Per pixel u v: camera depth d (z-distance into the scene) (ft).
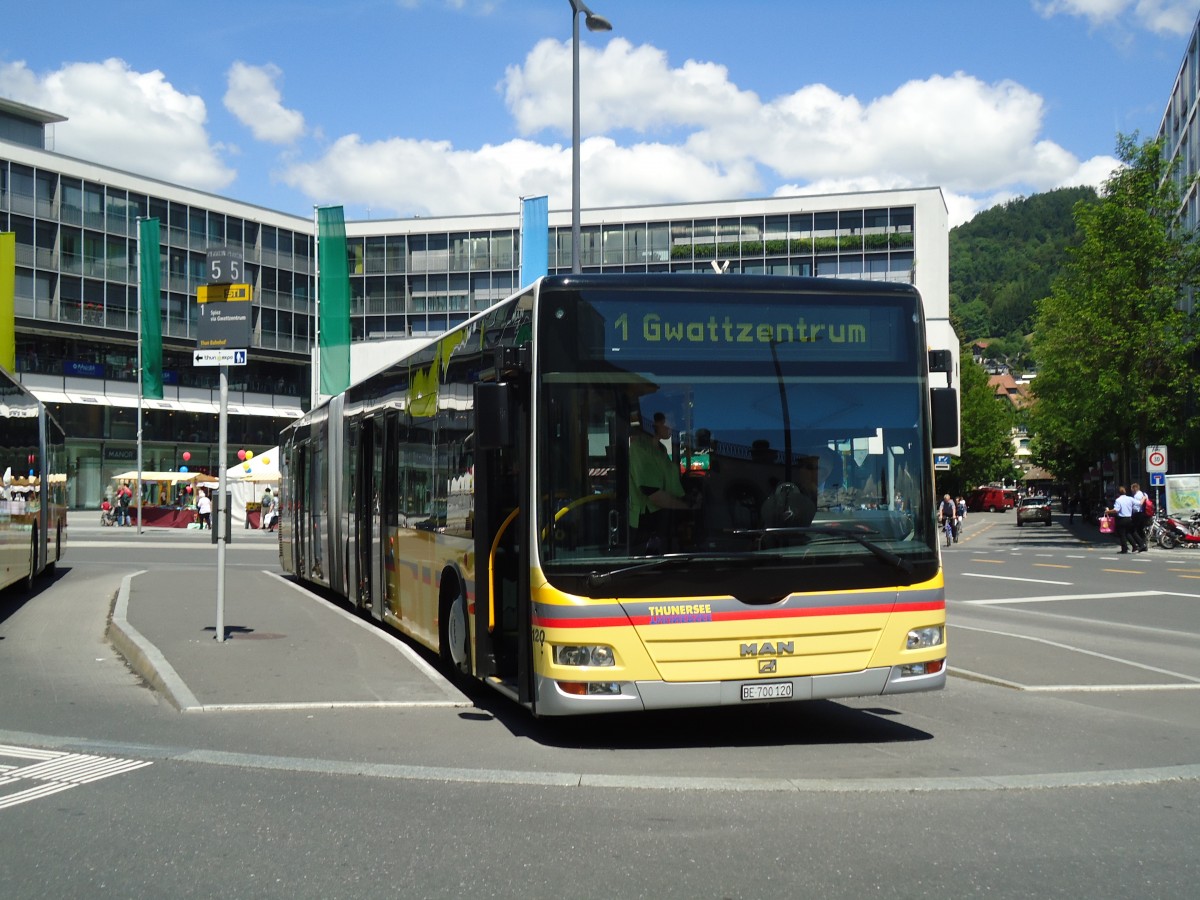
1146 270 138.51
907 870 17.99
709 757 26.55
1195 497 137.28
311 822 20.70
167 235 247.70
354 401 53.88
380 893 16.90
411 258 258.98
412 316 258.16
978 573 95.86
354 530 52.85
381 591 46.93
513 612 30.76
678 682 26.21
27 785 23.48
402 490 43.09
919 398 28.63
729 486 27.04
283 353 268.82
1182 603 68.64
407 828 20.31
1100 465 233.76
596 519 26.45
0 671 39.14
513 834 19.94
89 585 74.38
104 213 236.63
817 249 233.55
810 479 27.50
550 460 26.63
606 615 26.04
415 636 40.50
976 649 45.16
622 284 27.40
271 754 26.37
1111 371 137.80
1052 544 156.25
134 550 122.42
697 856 18.69
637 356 27.22
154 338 152.97
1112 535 171.63
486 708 32.71
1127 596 73.31
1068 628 55.57
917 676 27.81
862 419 28.09
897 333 28.68
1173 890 17.11
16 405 61.00
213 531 43.27
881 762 26.07
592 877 17.61
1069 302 141.90
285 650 41.16
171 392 251.19
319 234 141.90
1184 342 138.10
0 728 29.35
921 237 231.30
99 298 235.81
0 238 119.14
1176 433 140.97
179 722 30.17
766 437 27.43
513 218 253.65
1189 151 194.90
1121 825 20.65
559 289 27.17
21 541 62.69
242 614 52.16
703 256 232.73
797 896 16.81
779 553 26.94
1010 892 16.99
